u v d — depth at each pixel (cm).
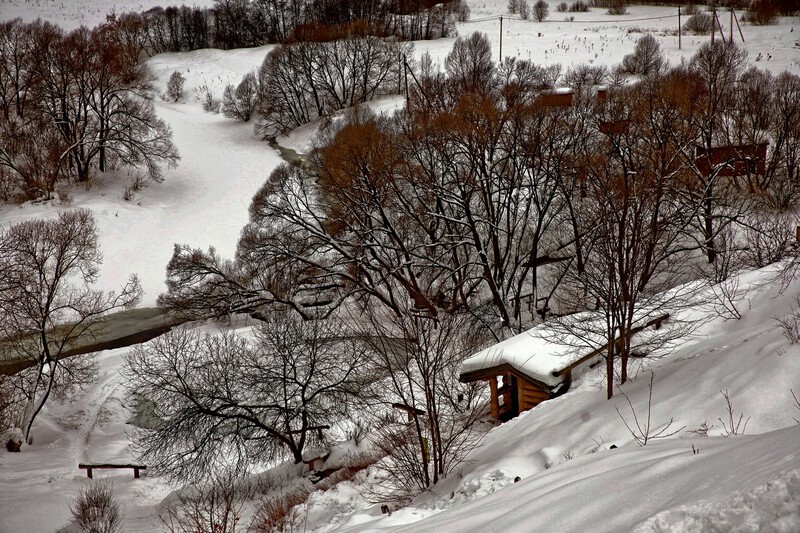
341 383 2216
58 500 2192
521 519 600
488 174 3141
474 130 3059
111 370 3381
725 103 3472
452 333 1908
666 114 2769
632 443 976
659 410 1123
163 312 4166
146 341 3819
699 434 949
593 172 2362
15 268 3378
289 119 7319
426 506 1095
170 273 3978
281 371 2380
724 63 4028
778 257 2184
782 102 3394
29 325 3209
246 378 2391
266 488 2106
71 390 3144
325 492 1512
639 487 562
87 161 5975
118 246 5050
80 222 4116
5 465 2567
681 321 1661
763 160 3209
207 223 5491
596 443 1109
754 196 3117
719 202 2891
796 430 546
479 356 1739
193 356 2773
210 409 2300
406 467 1287
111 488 2286
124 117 6175
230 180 6231
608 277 1438
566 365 1563
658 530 422
